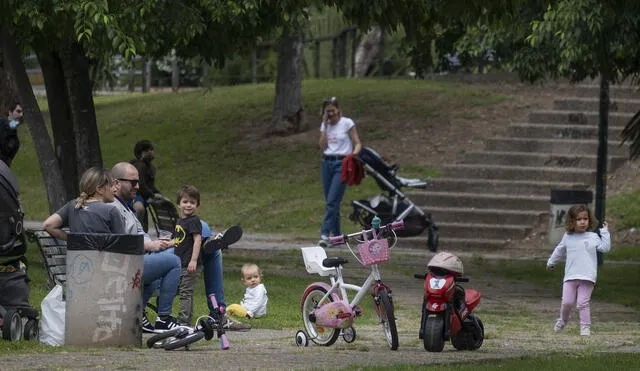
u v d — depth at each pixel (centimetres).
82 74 4984
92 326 2770
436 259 2873
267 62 10775
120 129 8925
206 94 9550
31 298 3669
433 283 2827
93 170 2923
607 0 3584
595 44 4391
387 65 10350
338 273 2945
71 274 2781
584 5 4175
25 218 7050
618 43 4409
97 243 2764
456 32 5881
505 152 7362
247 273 3647
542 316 4062
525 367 2397
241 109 8956
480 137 7794
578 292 3491
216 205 7244
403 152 7738
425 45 5959
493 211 6600
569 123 7712
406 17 3447
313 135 8294
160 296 3073
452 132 7950
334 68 10588
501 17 3444
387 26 3453
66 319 2792
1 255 2894
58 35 4038
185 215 3228
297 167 7769
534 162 7231
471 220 6600
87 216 2878
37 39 4562
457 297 2867
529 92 8688
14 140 3581
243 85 10144
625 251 5953
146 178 4300
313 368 2361
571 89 8531
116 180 3134
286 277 4775
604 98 5662
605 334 3509
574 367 2419
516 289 4853
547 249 6184
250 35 4831
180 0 4259
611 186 6912
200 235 3222
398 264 5578
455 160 7500
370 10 3319
